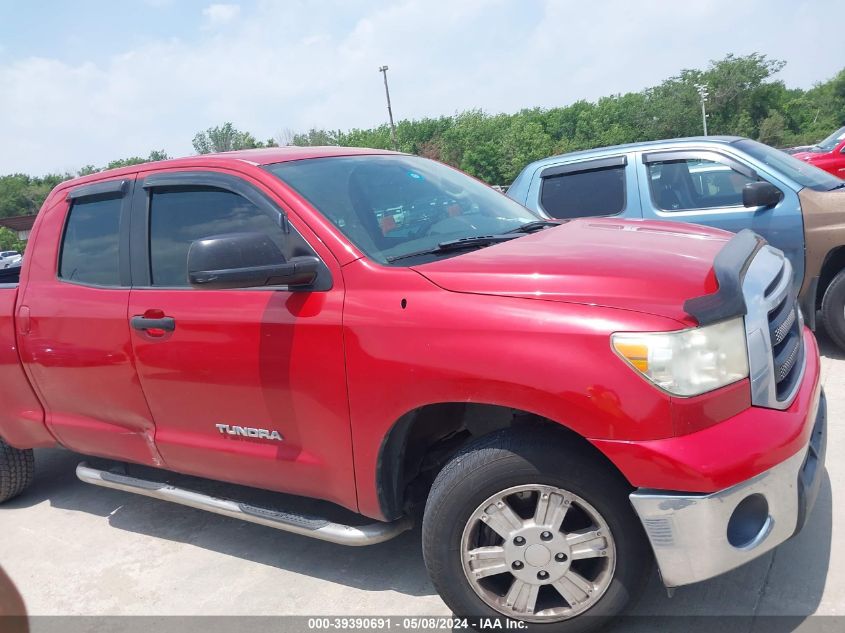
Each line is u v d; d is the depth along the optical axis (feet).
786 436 7.46
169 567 11.72
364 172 11.20
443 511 8.30
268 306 9.62
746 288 7.98
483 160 216.74
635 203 20.07
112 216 11.96
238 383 9.97
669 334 7.25
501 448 8.01
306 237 9.53
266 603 10.30
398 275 8.77
